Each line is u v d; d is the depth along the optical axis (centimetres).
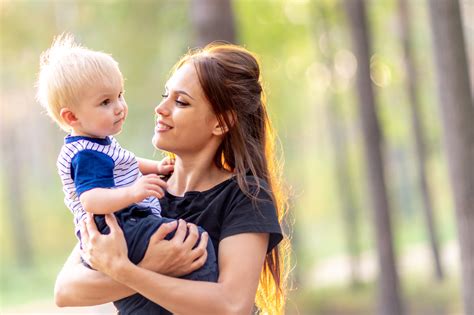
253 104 382
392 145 3772
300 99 3584
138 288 343
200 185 385
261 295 418
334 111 3036
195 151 382
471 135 957
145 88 2466
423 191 2678
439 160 3725
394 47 2859
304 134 4947
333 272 3309
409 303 2284
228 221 365
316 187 5825
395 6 2566
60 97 356
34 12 2759
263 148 392
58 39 386
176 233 354
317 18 2398
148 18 2367
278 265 407
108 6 2419
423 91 3042
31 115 4319
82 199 347
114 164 360
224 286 349
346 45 2673
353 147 3981
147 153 2547
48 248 4166
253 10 2230
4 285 3228
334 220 5750
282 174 408
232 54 382
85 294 366
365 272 3125
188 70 375
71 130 373
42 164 4809
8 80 3706
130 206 364
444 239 3931
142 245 351
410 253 3666
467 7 2816
